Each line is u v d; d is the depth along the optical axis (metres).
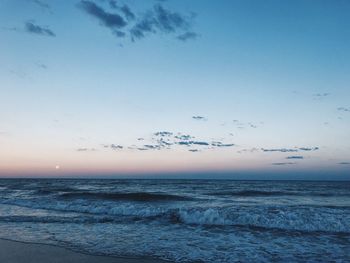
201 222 13.08
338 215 13.37
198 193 30.50
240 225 12.50
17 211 16.70
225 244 9.43
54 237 10.13
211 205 19.03
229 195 28.42
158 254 8.26
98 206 17.19
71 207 17.62
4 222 12.88
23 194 27.45
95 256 8.00
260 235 10.70
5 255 8.04
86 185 49.81
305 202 22.19
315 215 13.34
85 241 9.60
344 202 22.45
